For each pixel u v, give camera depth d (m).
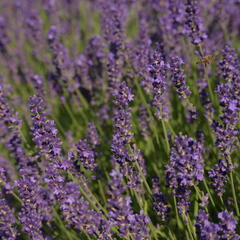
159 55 8.15
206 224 5.88
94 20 18.39
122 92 7.90
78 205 6.80
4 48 15.84
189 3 9.70
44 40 15.62
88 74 12.56
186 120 10.70
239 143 8.21
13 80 15.12
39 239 7.56
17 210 9.07
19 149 9.05
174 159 7.20
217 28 13.41
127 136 7.74
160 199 7.97
